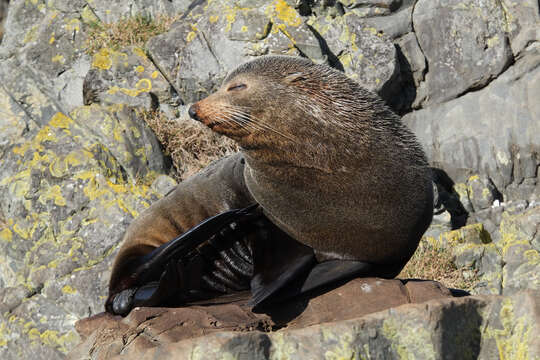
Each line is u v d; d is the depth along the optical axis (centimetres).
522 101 4903
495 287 4141
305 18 5103
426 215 2283
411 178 2225
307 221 2277
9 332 3703
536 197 4809
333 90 2239
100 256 3909
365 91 2312
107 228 3988
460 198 4847
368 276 2353
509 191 4881
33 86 5209
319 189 2223
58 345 3634
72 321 3694
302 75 2239
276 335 1680
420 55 5141
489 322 1756
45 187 4206
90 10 5512
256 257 2355
